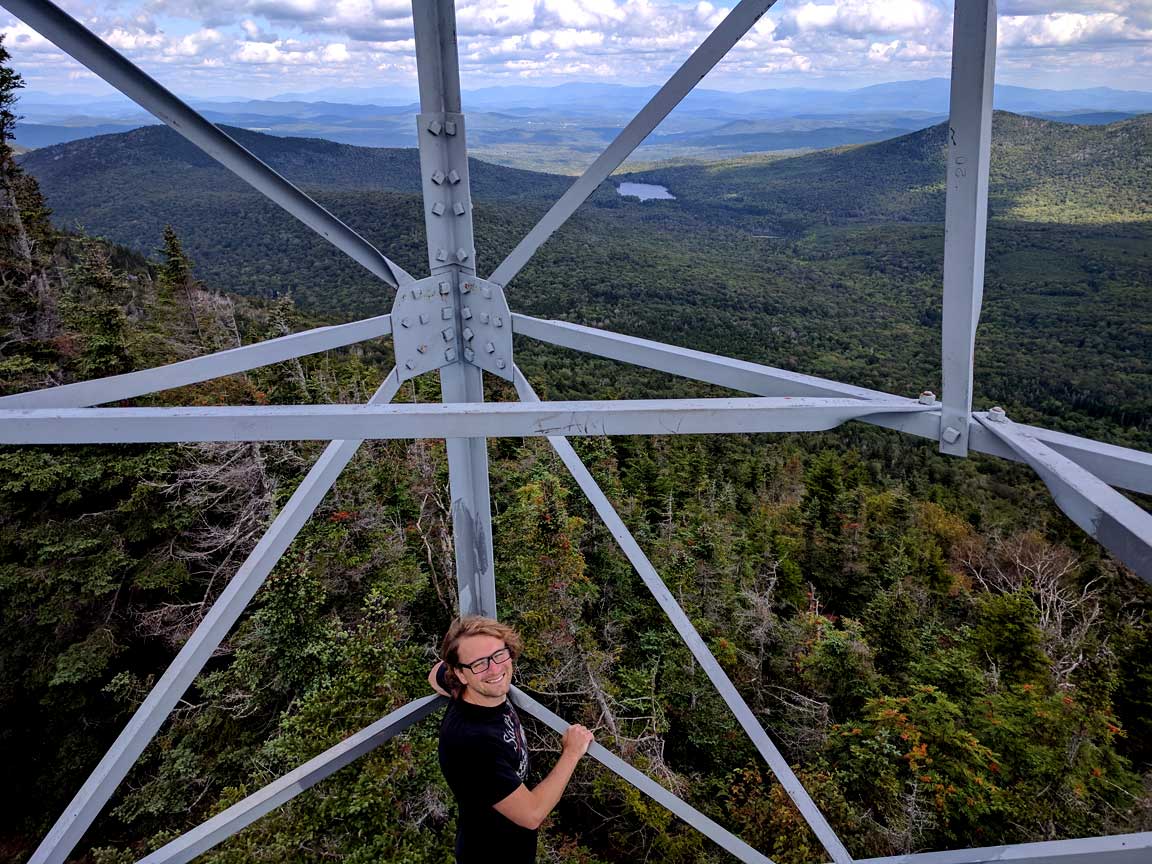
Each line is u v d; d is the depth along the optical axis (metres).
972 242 1.49
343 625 10.83
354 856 6.77
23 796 10.85
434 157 2.46
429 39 2.32
